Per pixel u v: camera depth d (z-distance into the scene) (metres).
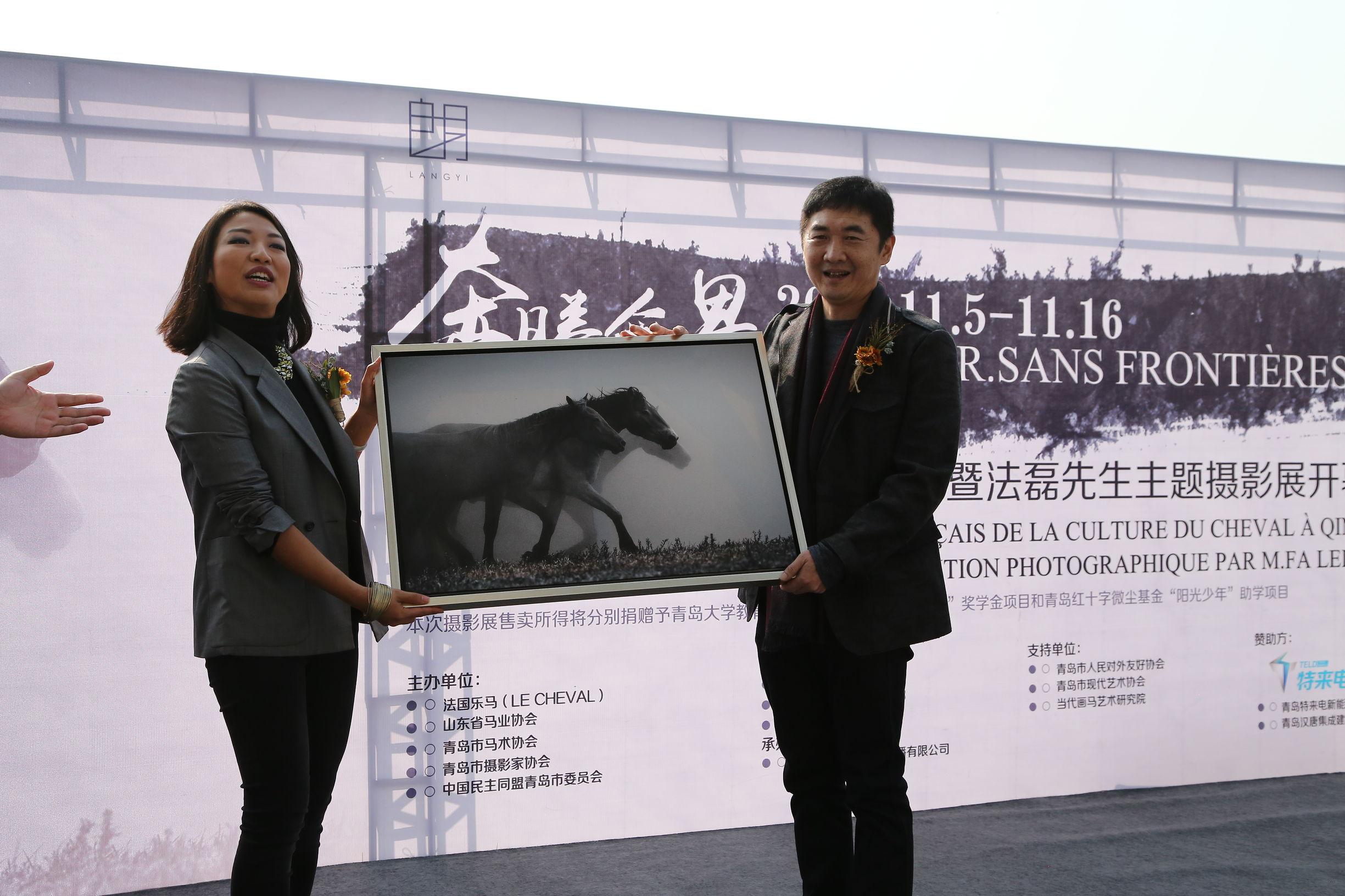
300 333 2.20
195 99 2.95
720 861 3.03
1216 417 3.79
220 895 2.83
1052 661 3.63
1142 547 3.72
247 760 1.88
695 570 2.03
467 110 3.17
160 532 2.91
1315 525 3.88
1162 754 3.73
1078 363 3.66
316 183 3.04
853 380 2.10
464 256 3.15
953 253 3.56
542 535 2.02
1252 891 2.72
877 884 2.05
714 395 2.17
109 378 2.88
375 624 2.10
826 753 2.24
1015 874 2.86
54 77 2.85
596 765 3.23
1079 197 3.67
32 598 2.81
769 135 3.42
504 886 2.83
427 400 2.08
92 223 2.88
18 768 2.79
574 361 2.15
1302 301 3.86
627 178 3.29
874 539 1.99
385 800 3.06
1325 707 3.88
